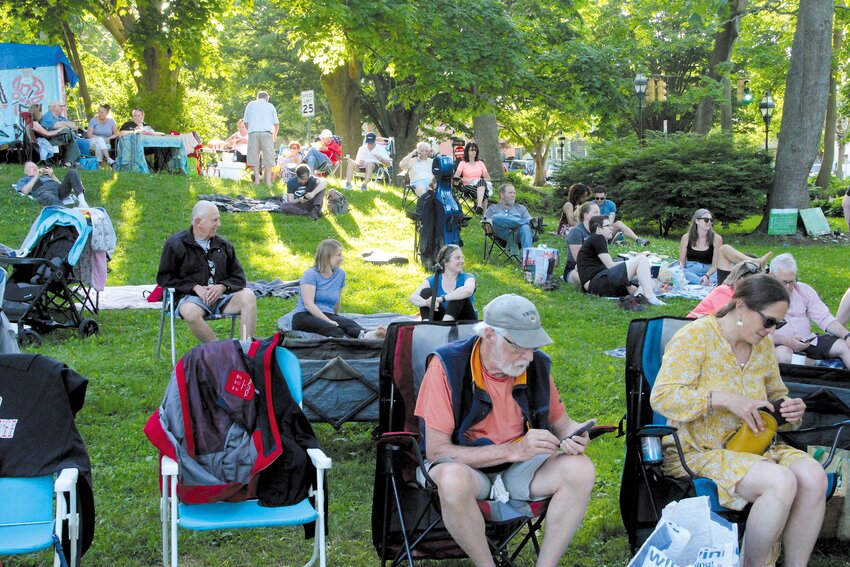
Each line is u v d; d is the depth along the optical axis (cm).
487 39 2178
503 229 1279
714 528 341
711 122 2538
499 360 387
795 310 659
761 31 2958
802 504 387
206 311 700
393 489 390
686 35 3316
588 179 2127
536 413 402
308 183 1518
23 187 1416
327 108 4372
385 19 2109
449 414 390
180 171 1970
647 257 1175
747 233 2002
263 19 3703
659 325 436
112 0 2433
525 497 389
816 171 6562
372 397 573
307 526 412
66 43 2538
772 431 405
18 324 814
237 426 404
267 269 1195
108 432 612
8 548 342
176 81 2580
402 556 389
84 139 1902
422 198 1241
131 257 1234
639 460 423
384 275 1179
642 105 2489
